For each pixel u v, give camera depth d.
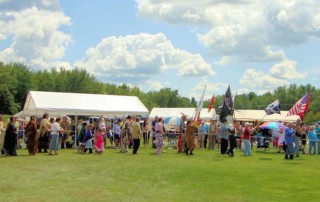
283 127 26.08
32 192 11.26
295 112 30.03
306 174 15.66
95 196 10.85
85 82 92.25
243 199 10.82
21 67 85.12
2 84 76.81
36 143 21.98
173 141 30.78
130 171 15.77
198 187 12.52
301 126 28.30
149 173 15.28
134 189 12.01
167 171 15.86
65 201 10.13
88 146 23.36
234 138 22.91
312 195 11.50
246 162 19.67
